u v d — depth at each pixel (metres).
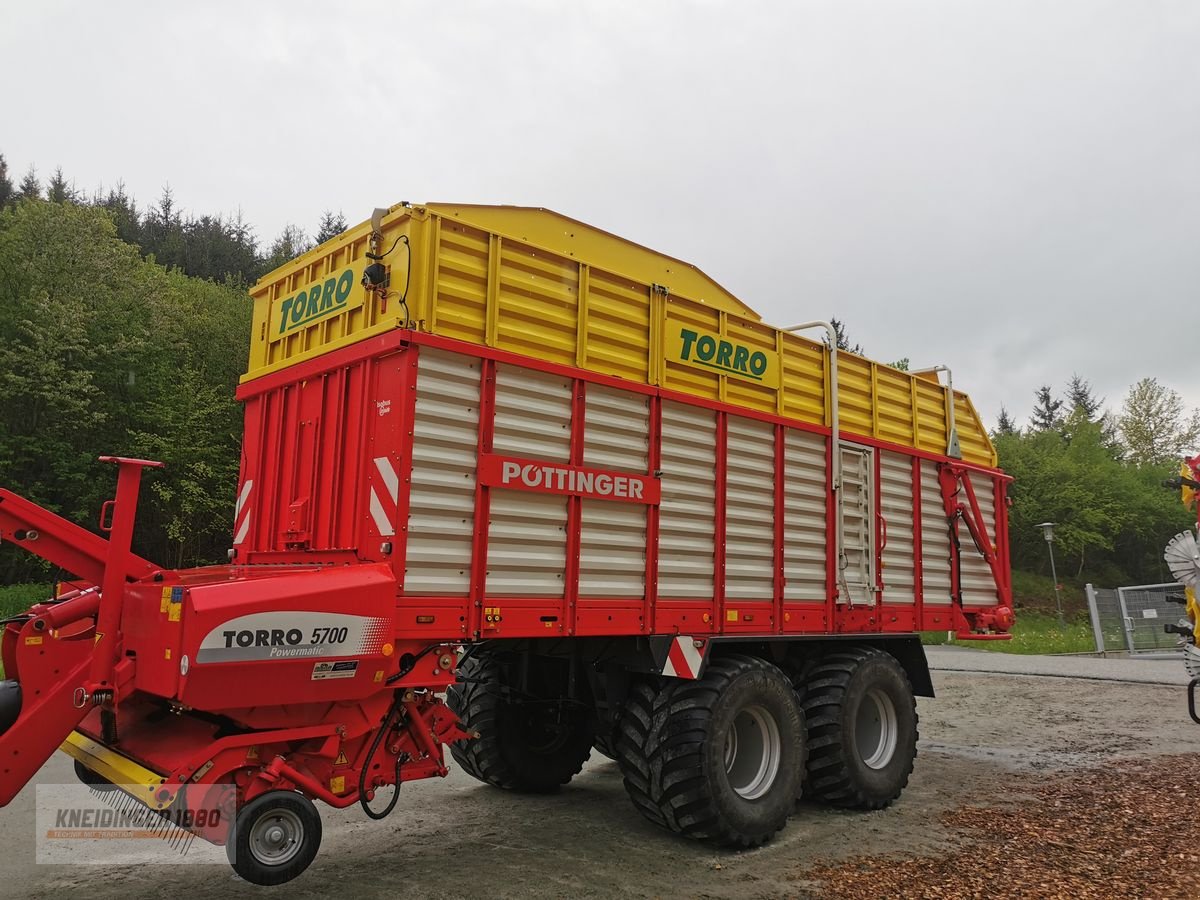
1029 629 29.92
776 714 5.50
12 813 5.70
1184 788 6.42
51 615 4.01
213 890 4.27
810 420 6.49
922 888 4.37
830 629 6.34
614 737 5.52
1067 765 7.64
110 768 3.86
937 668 15.18
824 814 6.02
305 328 5.09
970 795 6.54
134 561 4.33
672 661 5.14
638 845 5.17
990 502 8.29
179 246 46.72
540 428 4.73
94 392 23.14
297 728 3.86
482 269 4.62
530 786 6.40
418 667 4.21
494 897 4.23
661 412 5.38
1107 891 4.23
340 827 5.50
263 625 3.61
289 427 5.12
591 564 4.90
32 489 22.78
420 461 4.20
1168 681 13.05
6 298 24.20
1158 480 49.72
